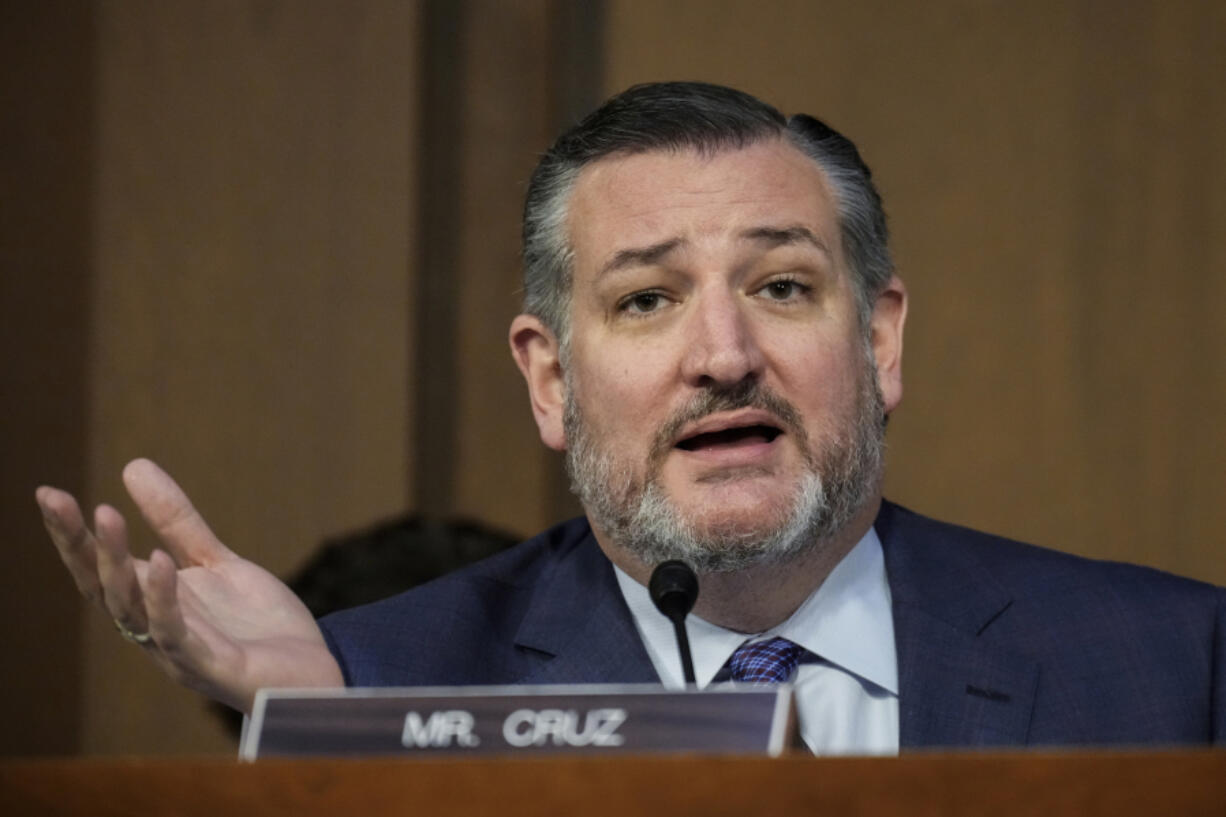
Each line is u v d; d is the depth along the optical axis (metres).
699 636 7.76
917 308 16.66
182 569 6.55
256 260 15.56
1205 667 7.53
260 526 15.38
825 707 7.50
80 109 15.37
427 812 4.44
